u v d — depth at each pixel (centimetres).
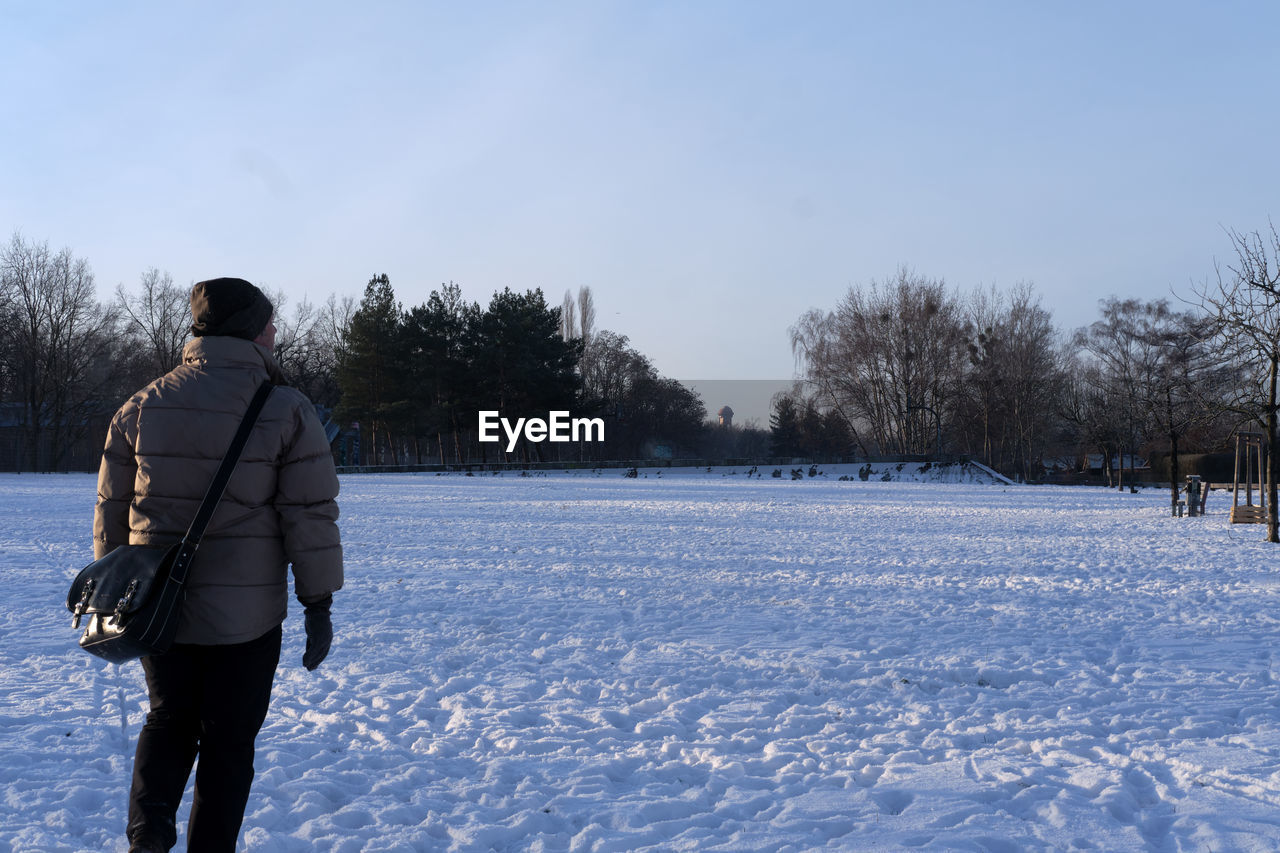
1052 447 7894
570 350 7394
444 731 566
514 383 7050
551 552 1619
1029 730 560
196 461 312
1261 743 526
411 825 412
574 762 501
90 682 670
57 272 7100
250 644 318
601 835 397
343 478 5662
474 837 393
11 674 695
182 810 425
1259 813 411
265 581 318
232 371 328
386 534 1942
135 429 316
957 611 1033
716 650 813
